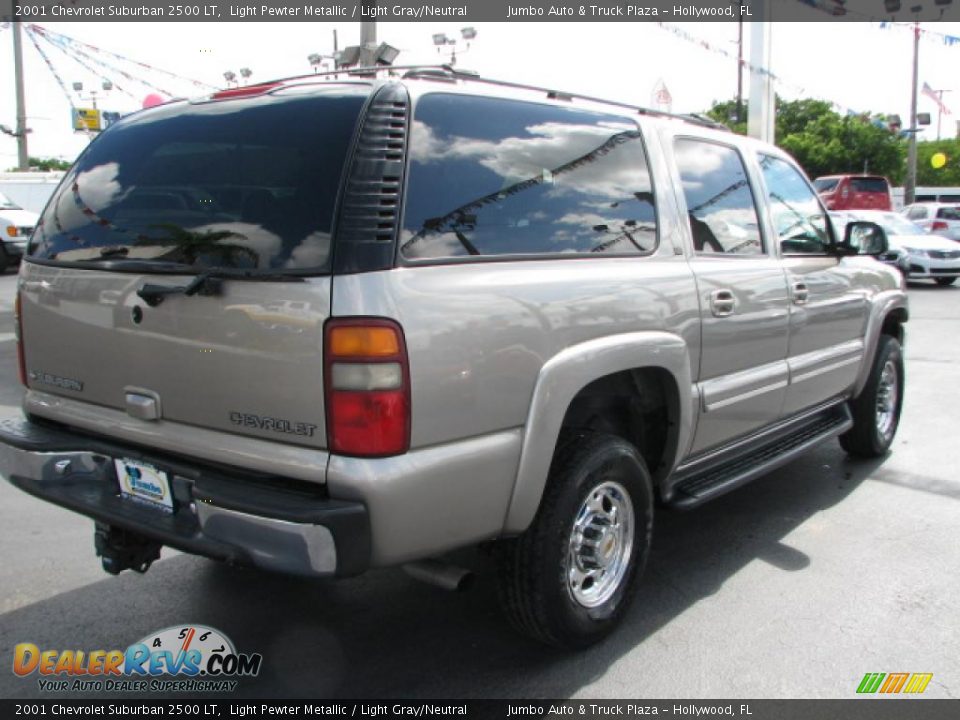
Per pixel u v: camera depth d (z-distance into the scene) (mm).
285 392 2434
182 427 2693
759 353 3973
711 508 4680
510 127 2900
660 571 3877
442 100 2711
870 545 4156
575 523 2986
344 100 2588
